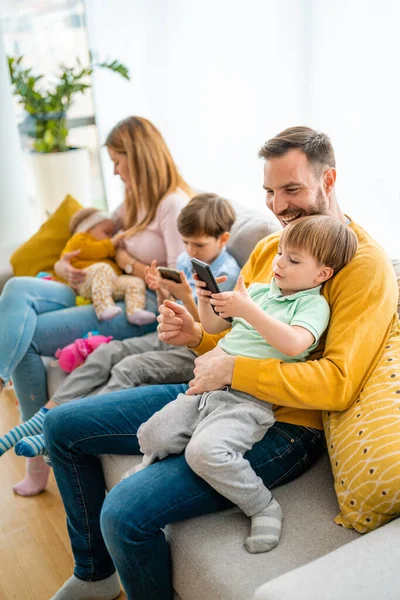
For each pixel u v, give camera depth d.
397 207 2.09
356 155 2.17
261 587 0.90
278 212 1.44
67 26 3.93
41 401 2.04
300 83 2.34
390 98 2.00
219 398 1.30
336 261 1.30
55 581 1.64
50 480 2.07
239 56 2.64
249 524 1.21
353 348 1.24
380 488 1.07
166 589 1.23
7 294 2.10
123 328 2.14
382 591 0.85
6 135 3.32
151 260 2.25
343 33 2.10
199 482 1.22
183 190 2.25
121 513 1.17
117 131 2.19
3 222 3.44
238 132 2.78
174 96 3.20
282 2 2.31
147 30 3.21
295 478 1.33
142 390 1.53
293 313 1.32
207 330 1.55
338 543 1.12
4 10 3.79
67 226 2.52
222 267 1.88
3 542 1.78
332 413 1.29
